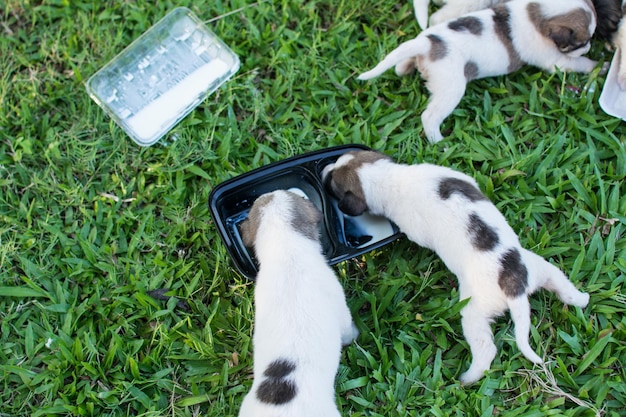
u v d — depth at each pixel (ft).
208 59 4.15
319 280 3.26
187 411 3.46
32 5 4.37
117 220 3.81
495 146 3.88
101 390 3.52
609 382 3.40
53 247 3.81
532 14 3.81
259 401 3.09
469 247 3.32
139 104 4.06
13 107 4.08
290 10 4.25
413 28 4.19
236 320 3.59
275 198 3.35
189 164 3.90
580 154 3.85
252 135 4.02
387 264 3.69
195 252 3.77
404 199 3.47
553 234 3.70
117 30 4.28
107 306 3.64
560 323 3.54
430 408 3.40
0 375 3.53
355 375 3.50
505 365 3.44
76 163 3.96
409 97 4.01
